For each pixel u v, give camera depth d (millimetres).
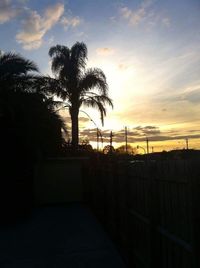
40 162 22031
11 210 16219
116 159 11875
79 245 11102
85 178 22594
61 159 24062
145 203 7004
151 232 6348
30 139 17781
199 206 4309
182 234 4957
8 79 17953
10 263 9586
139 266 7688
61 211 19359
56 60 30578
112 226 11375
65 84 30266
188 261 4746
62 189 23891
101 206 14508
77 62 30406
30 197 18125
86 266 9023
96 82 30328
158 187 6070
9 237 12867
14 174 16891
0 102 17141
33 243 11727
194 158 4832
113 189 10977
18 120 17734
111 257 9688
